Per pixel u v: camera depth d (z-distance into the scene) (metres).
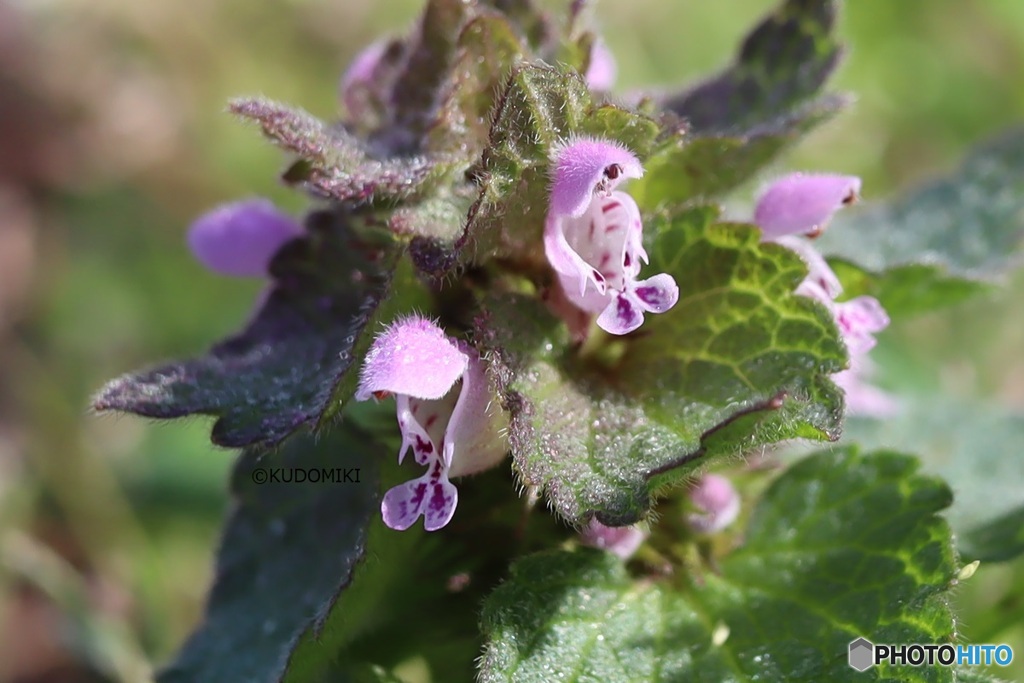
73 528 0.18
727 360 0.10
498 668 0.10
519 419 0.10
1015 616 0.13
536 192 0.10
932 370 0.18
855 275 0.11
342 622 0.10
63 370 0.21
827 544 0.11
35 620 0.18
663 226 0.11
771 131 0.11
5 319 0.22
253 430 0.10
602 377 0.10
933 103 0.25
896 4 0.26
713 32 0.26
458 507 0.11
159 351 0.21
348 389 0.10
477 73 0.11
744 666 0.11
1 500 0.18
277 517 0.12
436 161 0.10
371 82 0.11
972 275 0.12
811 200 0.11
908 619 0.10
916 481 0.11
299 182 0.10
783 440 0.10
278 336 0.11
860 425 0.13
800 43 0.12
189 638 0.12
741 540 0.11
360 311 0.10
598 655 0.10
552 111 0.10
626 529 0.11
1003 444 0.13
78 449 0.19
